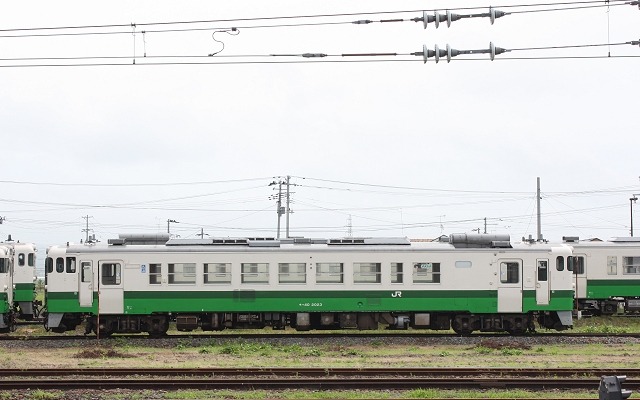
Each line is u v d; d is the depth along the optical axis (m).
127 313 30.33
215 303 30.30
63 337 30.78
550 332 33.91
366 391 18.70
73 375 20.91
